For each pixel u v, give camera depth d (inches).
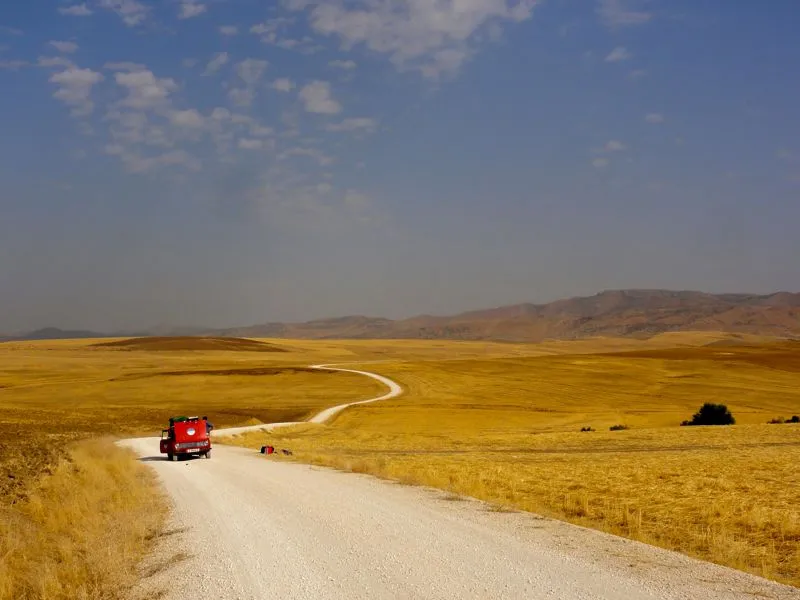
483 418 3112.7
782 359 5880.9
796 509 652.1
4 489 693.9
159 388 4722.0
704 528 562.6
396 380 4948.3
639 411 3459.6
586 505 648.4
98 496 709.3
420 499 681.6
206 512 636.1
